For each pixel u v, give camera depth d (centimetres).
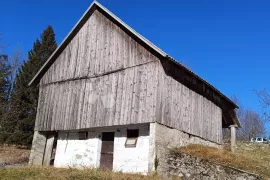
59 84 2158
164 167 1550
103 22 2017
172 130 1694
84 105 1945
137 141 1703
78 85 2031
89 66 2008
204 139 2019
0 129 3161
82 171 1438
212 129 2134
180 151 1584
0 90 3509
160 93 1639
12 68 3766
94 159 1867
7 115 3164
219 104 2281
